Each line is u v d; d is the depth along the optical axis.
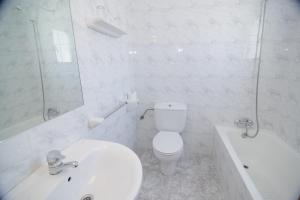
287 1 1.49
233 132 1.87
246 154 1.87
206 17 1.77
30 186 0.66
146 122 2.25
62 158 0.75
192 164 1.99
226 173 1.48
